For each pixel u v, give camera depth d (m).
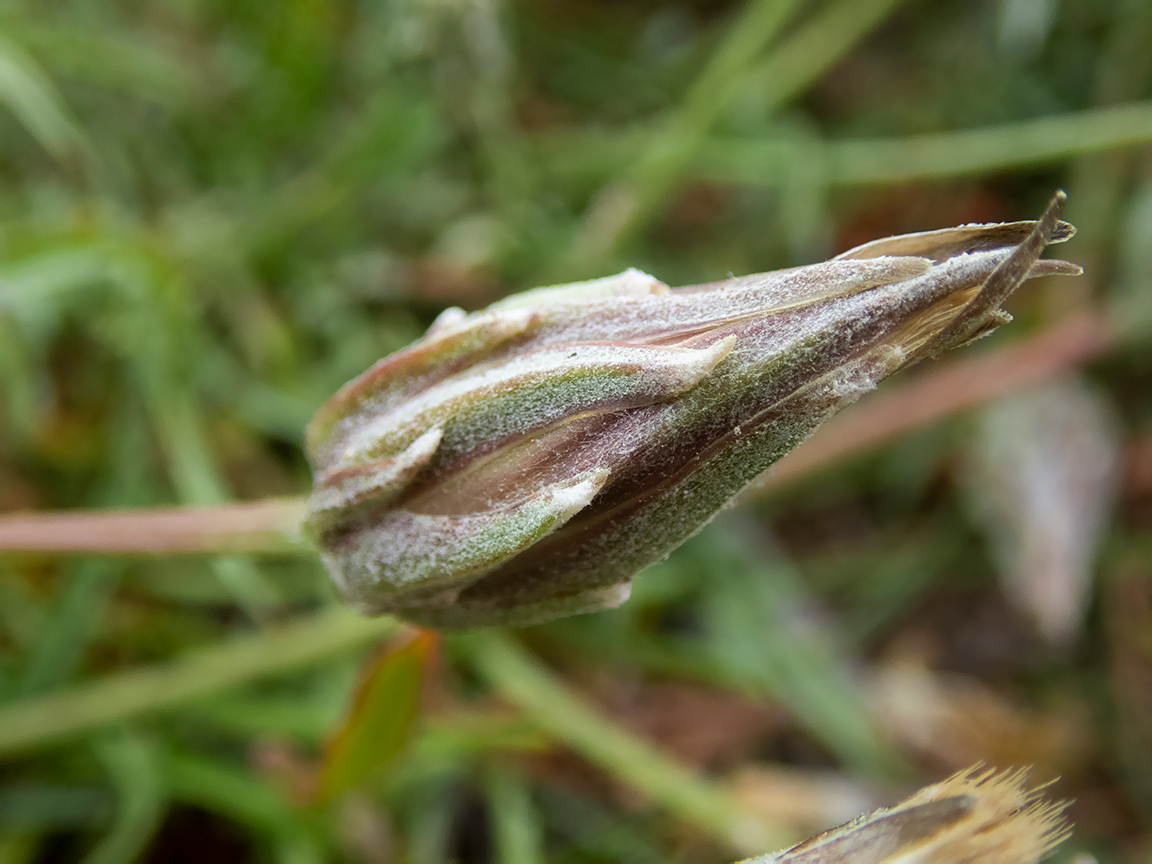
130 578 0.05
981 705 0.05
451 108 0.06
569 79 0.07
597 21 0.07
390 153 0.06
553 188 0.06
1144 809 0.05
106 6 0.06
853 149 0.06
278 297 0.06
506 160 0.06
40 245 0.05
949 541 0.06
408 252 0.06
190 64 0.06
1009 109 0.07
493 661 0.05
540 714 0.05
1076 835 0.05
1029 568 0.05
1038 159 0.06
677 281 0.06
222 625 0.05
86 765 0.05
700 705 0.05
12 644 0.05
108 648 0.05
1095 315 0.06
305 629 0.05
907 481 0.06
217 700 0.05
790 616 0.05
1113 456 0.06
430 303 0.06
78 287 0.05
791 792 0.05
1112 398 0.06
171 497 0.05
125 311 0.05
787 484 0.05
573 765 0.05
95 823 0.05
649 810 0.05
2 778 0.05
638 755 0.05
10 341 0.05
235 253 0.06
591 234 0.06
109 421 0.05
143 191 0.06
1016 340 0.06
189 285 0.05
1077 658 0.06
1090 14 0.06
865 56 0.07
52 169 0.06
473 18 0.05
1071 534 0.05
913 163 0.06
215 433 0.05
